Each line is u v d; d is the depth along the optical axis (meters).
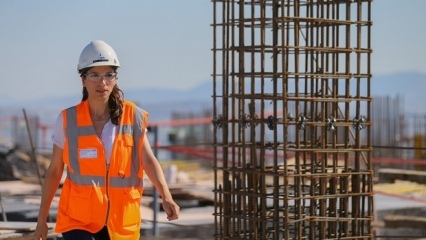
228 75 10.29
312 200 9.95
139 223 8.66
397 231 17.69
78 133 8.49
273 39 9.77
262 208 9.91
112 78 8.52
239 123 10.11
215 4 10.31
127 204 8.51
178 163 36.03
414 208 18.86
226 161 10.32
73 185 8.49
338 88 10.14
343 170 10.28
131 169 8.55
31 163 27.38
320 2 10.24
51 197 8.71
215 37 10.39
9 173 25.89
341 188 10.25
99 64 8.44
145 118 8.64
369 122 10.29
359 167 10.29
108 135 8.52
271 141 10.59
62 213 8.54
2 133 64.38
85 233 8.45
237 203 10.22
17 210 17.77
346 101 10.11
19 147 32.28
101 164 8.45
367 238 10.32
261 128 9.88
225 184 10.30
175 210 8.51
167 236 16.06
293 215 10.22
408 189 21.56
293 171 10.03
